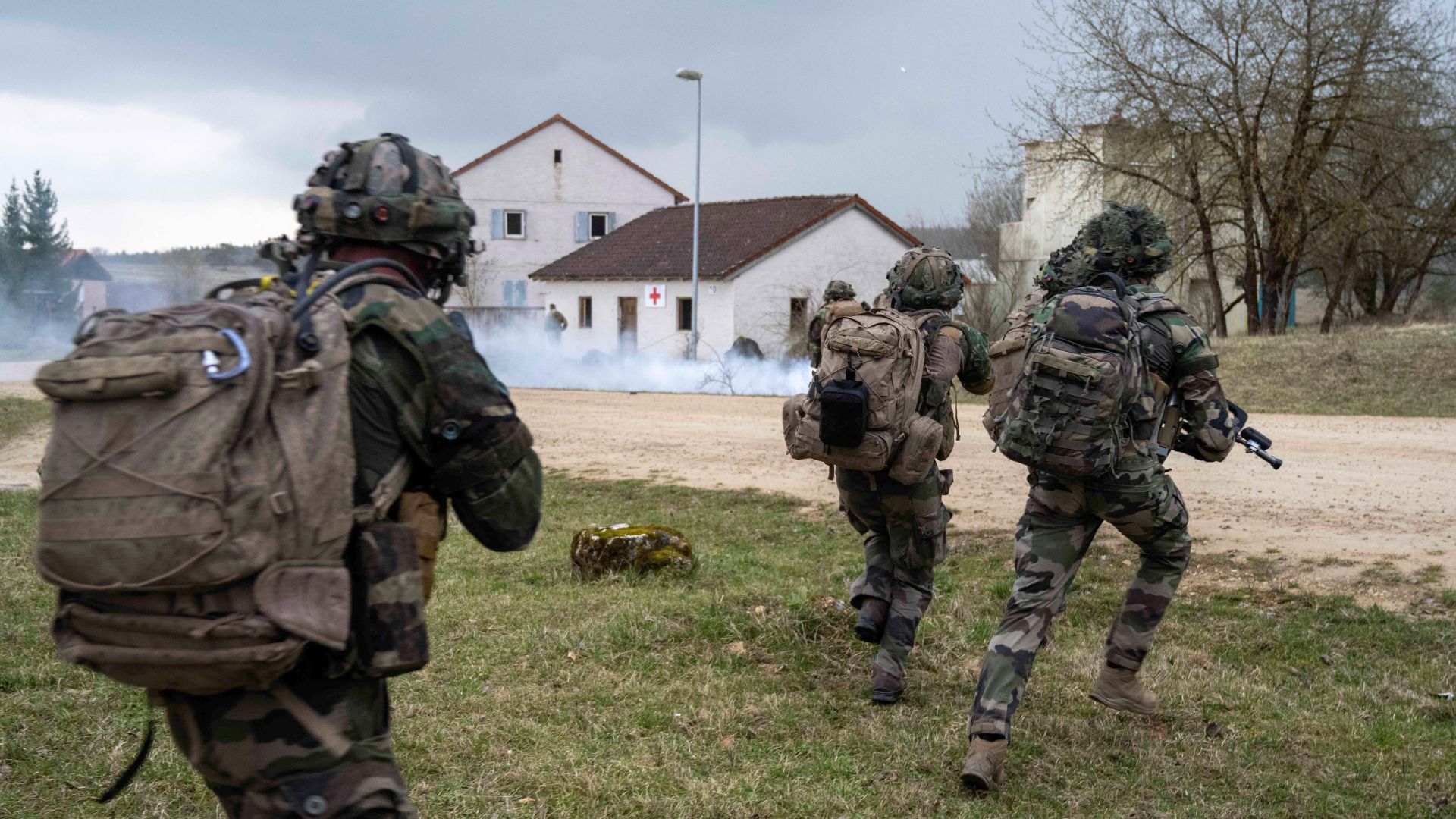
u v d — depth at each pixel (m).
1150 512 3.94
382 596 2.03
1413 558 6.69
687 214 40.00
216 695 2.00
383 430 2.08
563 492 10.62
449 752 4.12
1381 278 32.88
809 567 7.27
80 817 3.55
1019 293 35.75
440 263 2.43
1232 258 27.94
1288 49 23.47
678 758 4.13
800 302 34.34
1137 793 3.89
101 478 1.85
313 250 2.35
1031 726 4.47
